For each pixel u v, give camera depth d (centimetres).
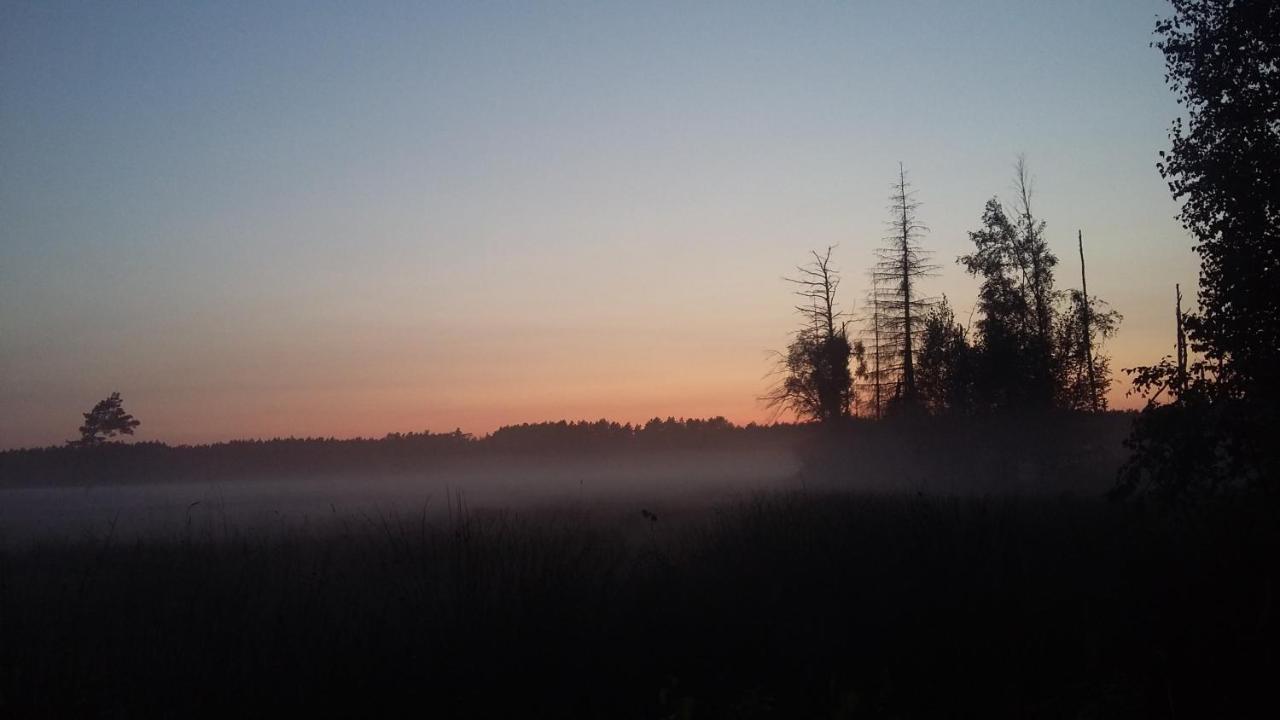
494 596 952
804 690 809
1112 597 996
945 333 4306
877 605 998
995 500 1855
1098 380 4206
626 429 12950
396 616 936
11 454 9650
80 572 1360
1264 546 1065
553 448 12694
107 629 940
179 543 1602
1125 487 1352
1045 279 4259
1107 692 775
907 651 875
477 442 12975
